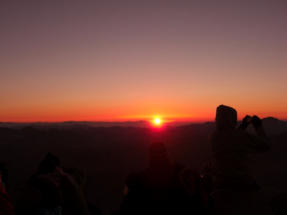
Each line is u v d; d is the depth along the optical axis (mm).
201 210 3275
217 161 3910
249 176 3754
